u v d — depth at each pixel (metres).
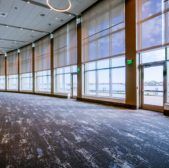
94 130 4.16
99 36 9.15
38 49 16.12
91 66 10.41
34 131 4.11
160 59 6.51
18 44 17.73
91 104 9.06
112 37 8.34
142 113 6.29
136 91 7.14
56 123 4.91
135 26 7.07
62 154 2.82
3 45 18.08
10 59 20.97
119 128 4.32
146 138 3.55
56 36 13.31
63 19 11.14
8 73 21.39
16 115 6.13
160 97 8.62
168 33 5.87
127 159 2.62
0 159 2.65
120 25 7.89
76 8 9.66
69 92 12.73
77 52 10.95
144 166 2.40
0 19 10.89
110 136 3.71
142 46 6.88
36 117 5.77
